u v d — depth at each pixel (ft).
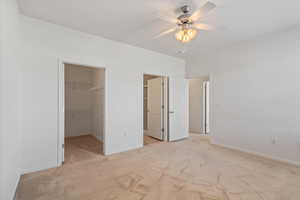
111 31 9.00
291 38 8.51
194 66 14.07
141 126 11.82
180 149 11.19
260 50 9.74
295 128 8.40
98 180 6.73
